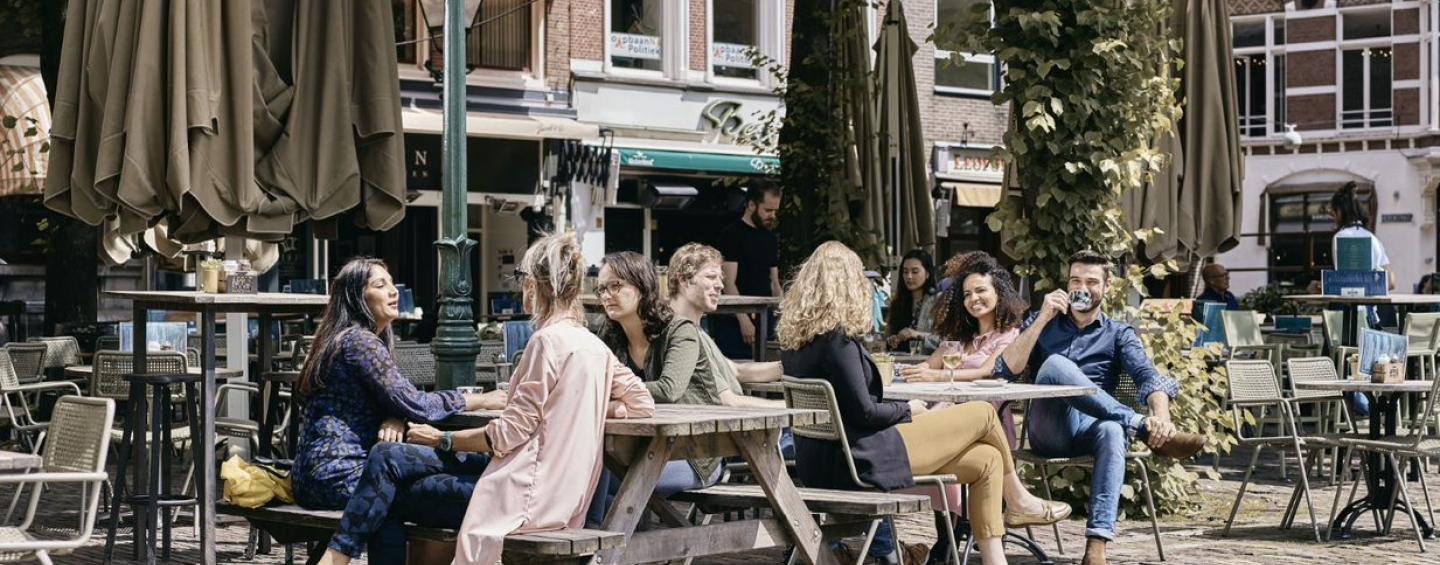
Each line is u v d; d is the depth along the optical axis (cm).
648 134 2347
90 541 902
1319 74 3828
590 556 573
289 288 1250
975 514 740
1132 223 1110
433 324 1989
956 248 2778
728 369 754
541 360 594
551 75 2272
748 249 1212
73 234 1543
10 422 1131
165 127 793
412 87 2161
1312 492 1186
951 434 734
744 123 2448
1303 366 1043
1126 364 853
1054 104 1011
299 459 648
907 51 1452
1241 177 1163
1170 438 816
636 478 600
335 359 646
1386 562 870
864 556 680
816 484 716
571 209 2245
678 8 2394
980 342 884
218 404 1112
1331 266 3784
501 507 587
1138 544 922
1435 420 1232
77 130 810
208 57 796
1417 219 3731
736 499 686
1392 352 1174
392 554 613
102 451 587
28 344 1227
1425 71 3728
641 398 611
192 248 1096
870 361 717
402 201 866
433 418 645
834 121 1434
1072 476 1024
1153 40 1053
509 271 2266
